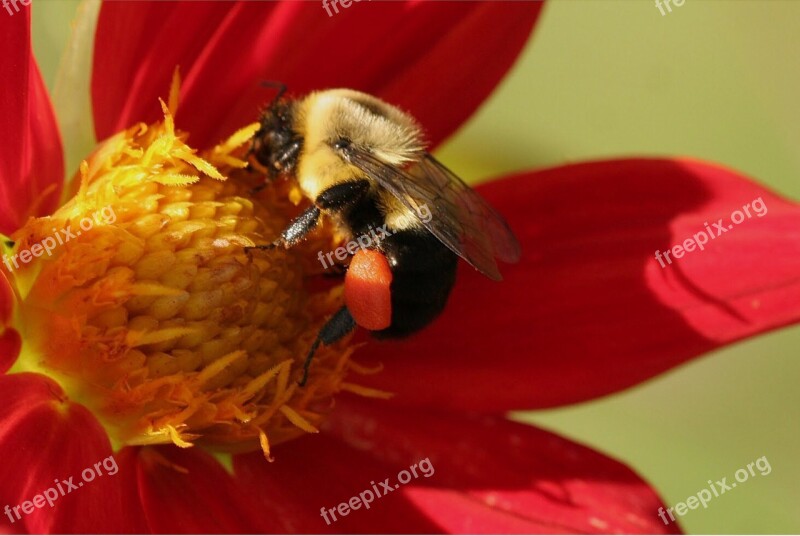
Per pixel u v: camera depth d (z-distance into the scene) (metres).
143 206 0.16
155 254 0.16
